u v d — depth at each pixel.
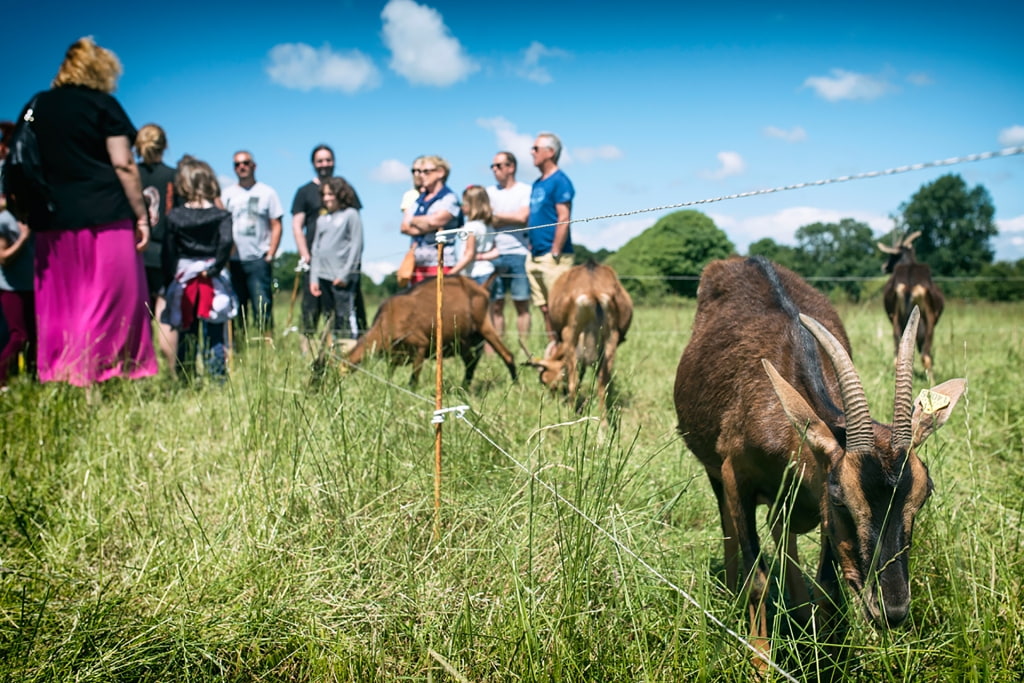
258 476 4.11
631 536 3.19
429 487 3.79
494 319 8.93
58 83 5.67
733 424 3.09
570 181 7.58
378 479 3.89
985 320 14.43
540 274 7.81
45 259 5.82
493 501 3.52
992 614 2.69
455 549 3.31
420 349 6.52
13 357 6.68
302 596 3.22
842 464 2.31
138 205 5.92
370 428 4.36
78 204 5.67
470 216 7.43
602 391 6.20
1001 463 4.78
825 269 34.38
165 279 6.77
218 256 6.63
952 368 7.74
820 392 2.76
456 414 4.20
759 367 3.07
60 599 3.19
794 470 2.66
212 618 3.02
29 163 5.62
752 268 3.75
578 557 2.78
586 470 3.55
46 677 2.63
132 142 5.89
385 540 3.42
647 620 2.80
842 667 2.61
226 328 7.01
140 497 4.09
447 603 3.04
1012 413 5.61
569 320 6.36
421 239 7.68
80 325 5.77
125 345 5.89
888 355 8.58
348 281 7.76
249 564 3.39
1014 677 2.47
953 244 40.12
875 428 2.34
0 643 2.80
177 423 5.18
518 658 2.61
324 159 8.66
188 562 3.43
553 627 2.61
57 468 4.42
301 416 4.48
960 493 4.06
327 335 6.94
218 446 4.86
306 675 2.83
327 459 4.14
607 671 2.57
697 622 2.68
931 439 4.65
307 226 8.69
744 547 3.03
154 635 2.89
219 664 2.73
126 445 4.66
